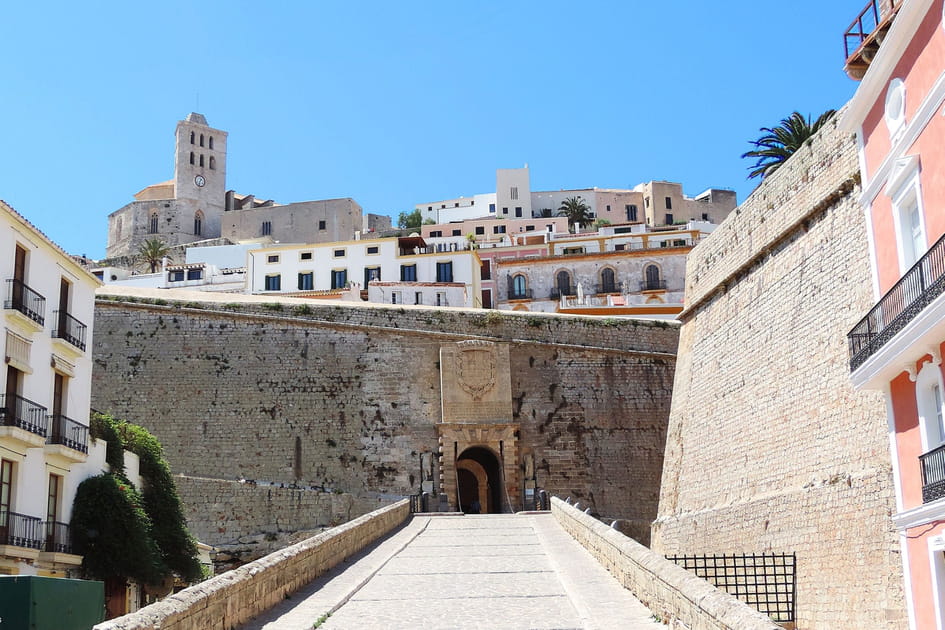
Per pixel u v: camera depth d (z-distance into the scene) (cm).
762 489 3353
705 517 3666
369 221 13788
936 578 2141
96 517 3319
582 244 8975
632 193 13350
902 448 2347
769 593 2827
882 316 2361
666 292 7844
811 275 3222
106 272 10762
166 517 3859
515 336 5138
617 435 5031
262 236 12988
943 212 2081
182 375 5028
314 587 2061
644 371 5119
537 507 4662
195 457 4925
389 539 3142
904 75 2305
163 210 13950
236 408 4984
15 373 3136
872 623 2611
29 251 3228
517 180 13238
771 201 3538
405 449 4944
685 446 4056
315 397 4997
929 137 2145
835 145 3112
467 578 2217
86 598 1778
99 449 3534
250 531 4794
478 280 8588
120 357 5059
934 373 2142
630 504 4950
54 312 3381
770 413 3375
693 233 8831
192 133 14275
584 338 5150
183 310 5100
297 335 5078
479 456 5638
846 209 3050
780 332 3384
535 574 2253
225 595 1516
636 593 1841
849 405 2888
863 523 2705
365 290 8444
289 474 4894
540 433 5009
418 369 5050
